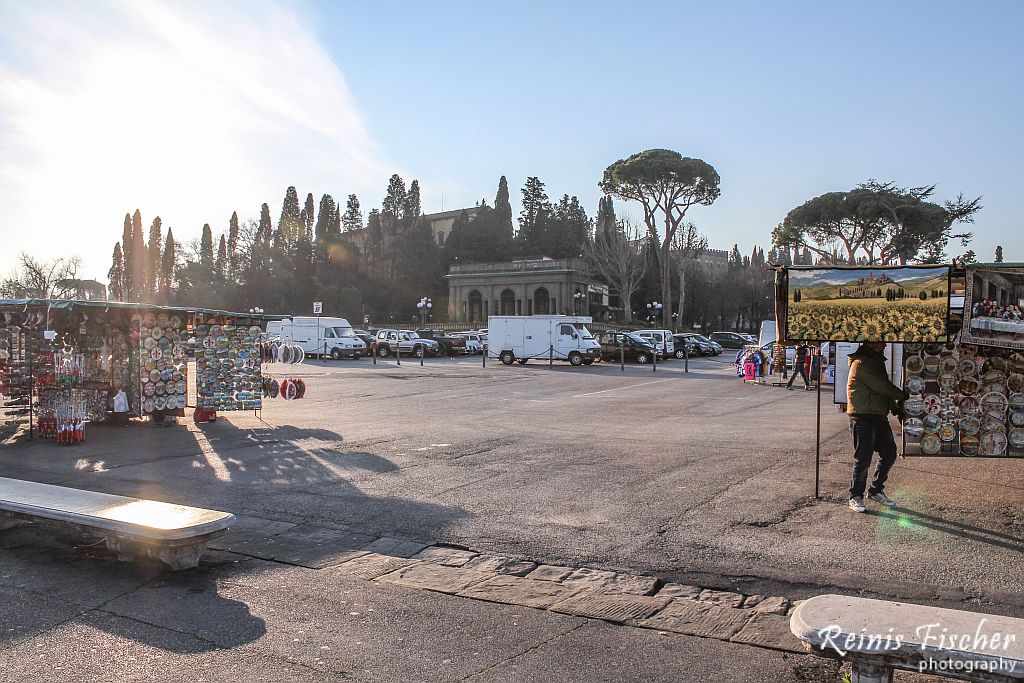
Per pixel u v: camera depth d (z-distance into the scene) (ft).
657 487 28.89
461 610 17.08
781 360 81.41
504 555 21.24
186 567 19.90
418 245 300.20
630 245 241.55
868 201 172.65
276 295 271.08
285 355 56.18
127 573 19.65
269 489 29.50
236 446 39.50
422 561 20.84
